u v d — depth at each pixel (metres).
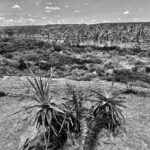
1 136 3.85
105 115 4.07
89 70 12.01
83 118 3.80
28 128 4.02
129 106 5.37
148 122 4.41
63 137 3.28
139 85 8.11
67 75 10.34
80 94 5.62
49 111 3.27
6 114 4.79
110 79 9.25
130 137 3.74
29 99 5.78
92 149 3.26
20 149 3.32
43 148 3.10
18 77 8.79
